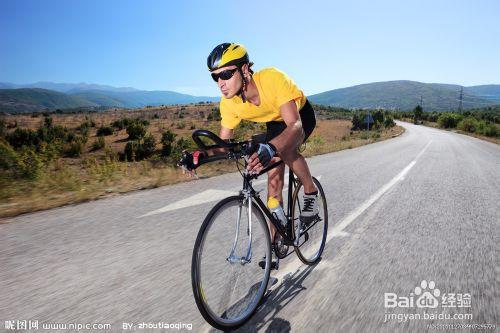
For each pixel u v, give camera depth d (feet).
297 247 8.84
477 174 28.84
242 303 6.91
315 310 7.03
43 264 9.16
